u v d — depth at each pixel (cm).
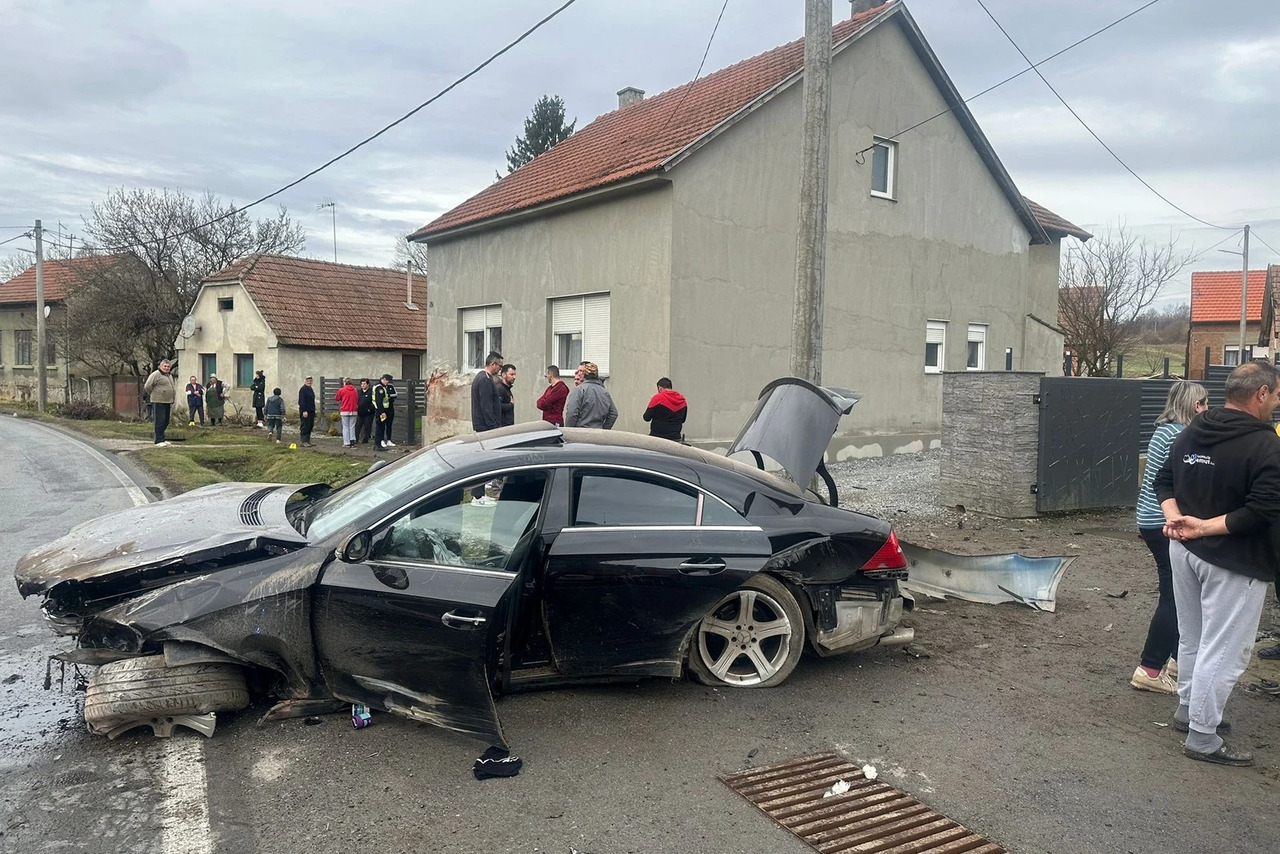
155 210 3459
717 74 1700
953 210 1661
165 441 1822
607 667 444
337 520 438
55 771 375
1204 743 402
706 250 1266
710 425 1284
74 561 409
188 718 408
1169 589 477
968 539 870
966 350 1717
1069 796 369
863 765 395
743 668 505
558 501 442
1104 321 3028
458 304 1722
